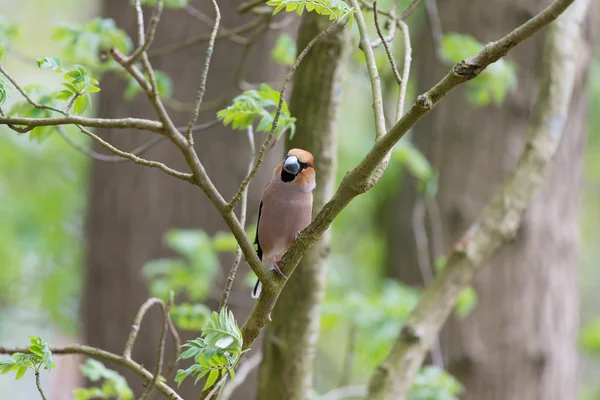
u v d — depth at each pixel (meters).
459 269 6.88
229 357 4.38
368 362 10.50
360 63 10.55
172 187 11.65
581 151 12.51
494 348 11.92
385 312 10.09
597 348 14.95
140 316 5.35
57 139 17.47
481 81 9.66
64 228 18.33
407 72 4.88
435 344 9.29
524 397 11.94
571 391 12.40
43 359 4.69
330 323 10.18
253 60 11.36
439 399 7.86
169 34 11.31
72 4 22.81
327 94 6.62
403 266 14.58
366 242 19.88
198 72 11.36
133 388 11.22
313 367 6.76
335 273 14.13
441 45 9.88
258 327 4.80
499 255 11.98
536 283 12.02
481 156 12.29
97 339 11.84
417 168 10.64
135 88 8.37
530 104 12.13
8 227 18.03
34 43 22.62
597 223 26.44
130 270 11.70
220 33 8.37
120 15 11.55
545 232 12.09
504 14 12.05
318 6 4.62
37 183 18.73
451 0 12.40
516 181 7.05
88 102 4.99
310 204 6.79
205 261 10.64
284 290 6.62
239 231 4.50
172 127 4.33
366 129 20.11
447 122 12.52
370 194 18.47
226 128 11.35
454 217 12.34
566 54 7.29
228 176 11.36
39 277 18.50
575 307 12.52
